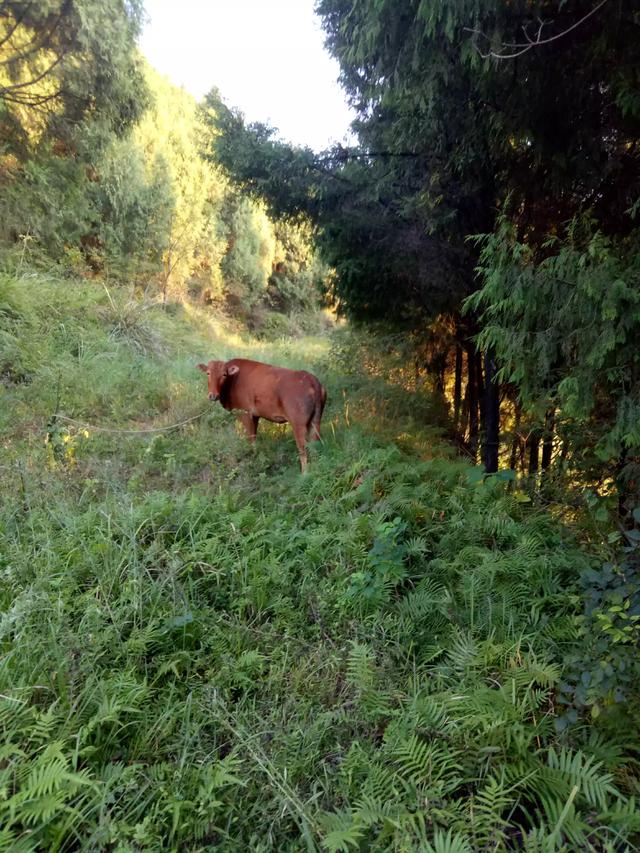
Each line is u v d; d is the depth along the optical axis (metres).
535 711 2.42
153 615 2.97
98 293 10.92
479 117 4.39
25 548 3.49
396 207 6.00
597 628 2.22
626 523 3.51
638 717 2.12
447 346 9.52
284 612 3.16
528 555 3.48
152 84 15.66
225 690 2.55
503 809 2.01
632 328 3.04
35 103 9.37
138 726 2.31
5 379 6.84
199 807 1.98
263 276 22.23
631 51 3.15
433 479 5.00
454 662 2.70
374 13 3.53
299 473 5.22
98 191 12.91
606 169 3.91
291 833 1.99
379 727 2.44
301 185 5.97
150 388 7.87
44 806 1.78
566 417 3.89
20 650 2.52
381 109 5.59
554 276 3.29
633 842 1.86
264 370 6.08
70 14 8.80
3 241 10.01
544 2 3.19
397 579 3.25
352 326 9.48
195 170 17.59
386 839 1.86
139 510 3.89
